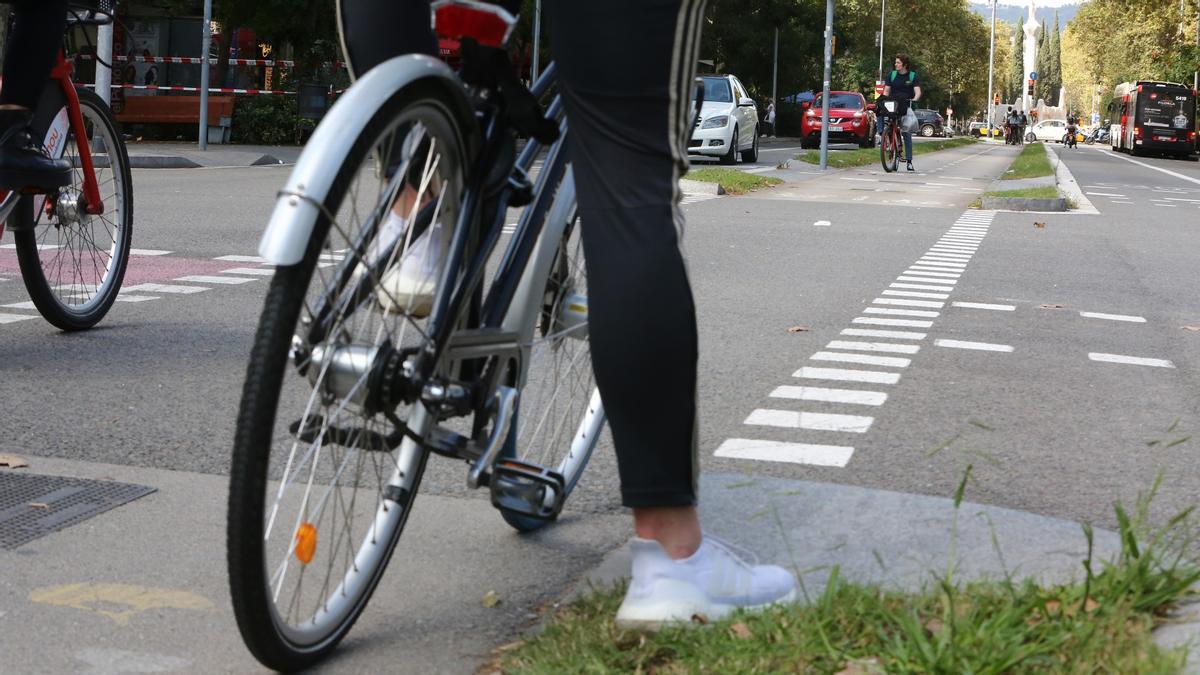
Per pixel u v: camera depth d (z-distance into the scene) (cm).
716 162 2780
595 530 323
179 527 315
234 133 2656
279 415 207
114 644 246
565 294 297
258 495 204
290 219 200
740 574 244
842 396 495
